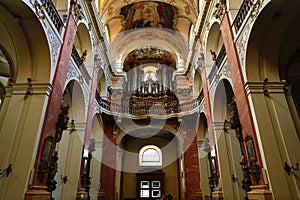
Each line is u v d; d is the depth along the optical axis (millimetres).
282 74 6496
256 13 5859
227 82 9125
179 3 13359
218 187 9281
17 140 5395
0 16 5727
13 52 6391
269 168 5188
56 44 6715
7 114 5688
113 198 12430
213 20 9758
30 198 4809
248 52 6367
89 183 9695
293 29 6207
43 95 5902
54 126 6246
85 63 10555
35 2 5625
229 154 9242
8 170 5020
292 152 5371
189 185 12656
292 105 6059
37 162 5316
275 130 5660
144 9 14859
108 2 12570
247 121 6086
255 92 6090
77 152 8938
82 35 10234
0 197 4770
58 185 8352
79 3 8969
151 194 16828
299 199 4879
